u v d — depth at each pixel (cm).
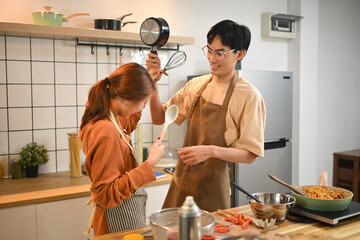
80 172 251
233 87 166
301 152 368
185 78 313
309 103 371
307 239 122
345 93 420
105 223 144
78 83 268
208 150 150
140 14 288
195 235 85
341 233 128
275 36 349
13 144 250
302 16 355
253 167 286
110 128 131
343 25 411
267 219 134
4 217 199
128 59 285
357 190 371
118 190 126
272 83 294
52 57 257
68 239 219
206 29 321
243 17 340
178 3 305
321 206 143
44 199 209
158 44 172
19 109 250
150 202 246
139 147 271
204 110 174
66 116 266
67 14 261
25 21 247
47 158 253
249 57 347
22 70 249
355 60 425
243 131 158
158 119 190
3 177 247
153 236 115
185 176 173
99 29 248
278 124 301
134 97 133
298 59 363
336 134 416
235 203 280
